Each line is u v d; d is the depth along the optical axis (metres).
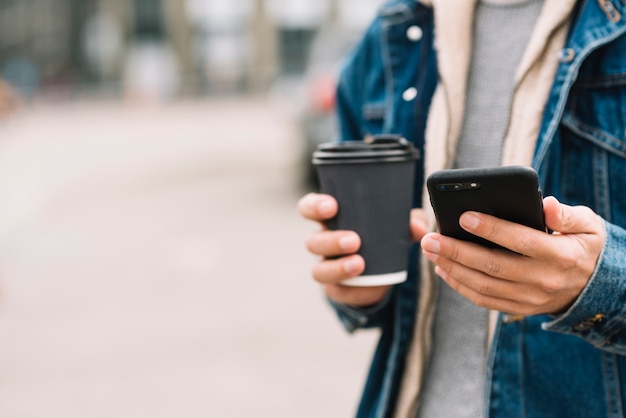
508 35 1.33
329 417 3.35
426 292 1.35
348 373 3.80
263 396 3.57
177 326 4.56
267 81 39.78
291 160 10.73
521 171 1.00
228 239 6.85
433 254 1.09
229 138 17.09
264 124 20.84
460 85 1.34
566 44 1.24
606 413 1.20
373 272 1.32
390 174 1.29
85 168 12.93
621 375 1.19
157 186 10.42
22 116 28.42
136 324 4.64
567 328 1.11
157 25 43.41
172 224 7.69
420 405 1.36
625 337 1.11
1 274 6.01
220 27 42.28
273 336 4.33
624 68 1.19
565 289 1.05
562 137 1.24
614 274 1.04
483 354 1.30
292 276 5.52
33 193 10.32
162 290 5.36
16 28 47.22
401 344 1.39
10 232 7.70
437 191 1.05
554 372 1.23
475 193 1.04
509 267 1.04
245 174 10.91
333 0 40.31
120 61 44.00
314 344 4.18
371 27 1.57
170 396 3.60
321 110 7.68
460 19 1.34
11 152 15.91
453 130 1.33
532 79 1.26
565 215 1.03
